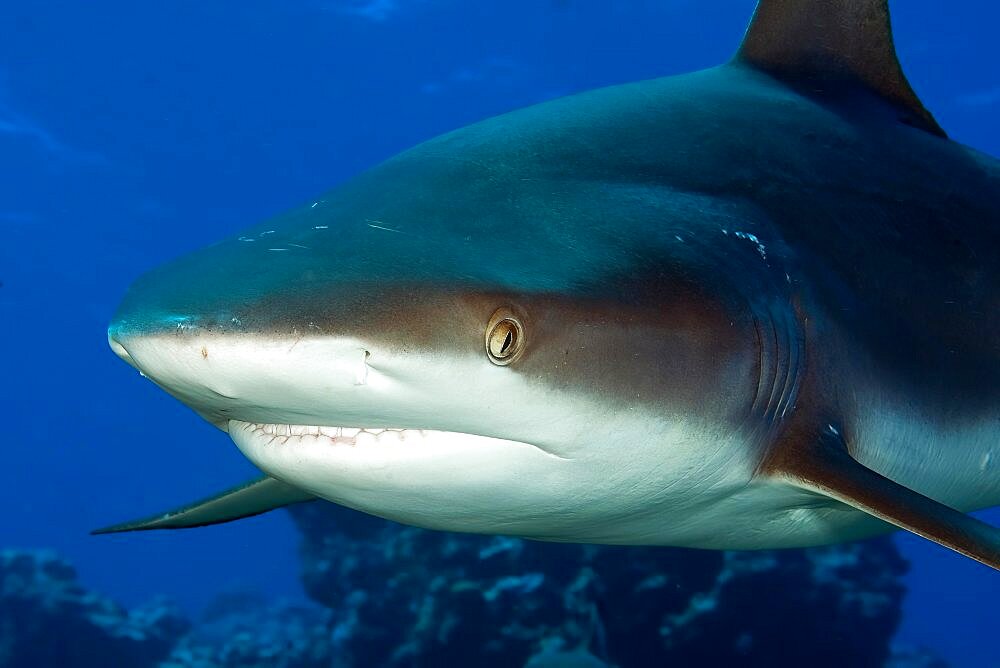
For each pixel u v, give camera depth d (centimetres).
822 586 862
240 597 2902
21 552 1402
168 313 161
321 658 1084
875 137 312
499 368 177
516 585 871
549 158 243
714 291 219
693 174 255
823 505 269
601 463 204
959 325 288
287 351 158
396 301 167
